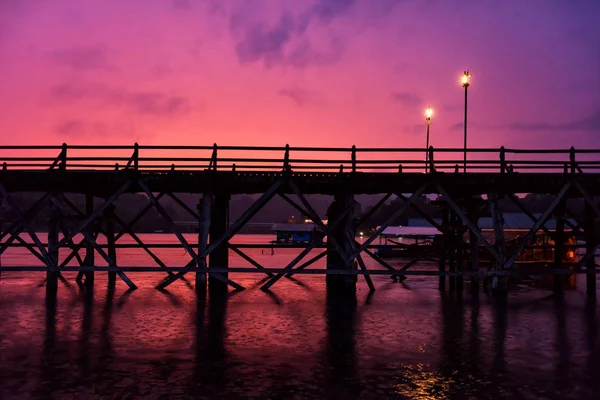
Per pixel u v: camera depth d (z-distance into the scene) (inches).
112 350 488.7
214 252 876.6
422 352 493.4
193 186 838.5
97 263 1427.2
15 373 418.0
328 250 880.9
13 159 832.3
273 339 538.6
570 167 828.0
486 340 543.2
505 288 838.5
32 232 814.5
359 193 869.2
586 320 651.5
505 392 385.4
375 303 776.3
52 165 815.1
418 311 709.3
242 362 453.4
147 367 436.5
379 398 370.3
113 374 416.8
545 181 826.2
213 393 375.9
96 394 372.2
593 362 463.5
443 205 976.9
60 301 764.6
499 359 471.8
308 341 531.8
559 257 960.3
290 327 598.2
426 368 442.0
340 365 447.8
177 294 847.1
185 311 692.7
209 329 582.9
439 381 408.5
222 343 519.5
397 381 407.2
